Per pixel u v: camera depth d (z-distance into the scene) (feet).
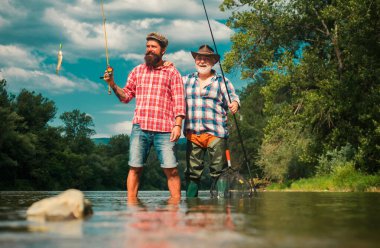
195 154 21.09
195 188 21.33
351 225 6.49
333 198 17.94
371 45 54.65
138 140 18.69
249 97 140.97
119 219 7.29
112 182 288.71
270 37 73.67
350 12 55.36
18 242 4.79
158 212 8.95
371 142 49.67
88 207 8.27
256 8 70.64
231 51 72.23
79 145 271.28
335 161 60.03
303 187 61.36
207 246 4.49
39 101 195.72
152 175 325.42
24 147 161.38
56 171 198.08
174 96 18.74
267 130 66.74
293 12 69.41
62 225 6.31
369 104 53.01
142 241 4.86
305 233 5.54
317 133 64.85
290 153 81.82
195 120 20.88
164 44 18.79
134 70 19.42
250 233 5.53
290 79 62.80
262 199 16.78
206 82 21.01
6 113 157.07
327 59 68.39
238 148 133.59
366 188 40.75
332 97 58.13
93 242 4.80
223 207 10.78
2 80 175.94
